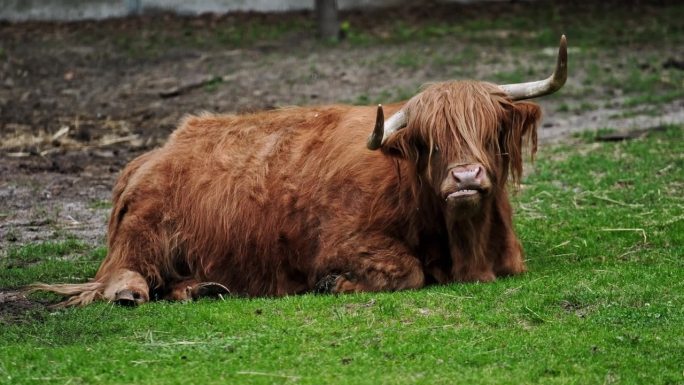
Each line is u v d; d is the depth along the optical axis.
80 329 14.76
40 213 23.36
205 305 15.93
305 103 36.12
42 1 53.84
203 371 12.59
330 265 16.34
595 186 23.11
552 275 16.41
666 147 26.27
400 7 54.47
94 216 23.20
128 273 17.16
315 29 48.97
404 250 16.14
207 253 17.58
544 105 34.81
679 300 14.83
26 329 14.91
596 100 34.97
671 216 20.23
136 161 18.66
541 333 13.66
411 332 13.77
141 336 14.25
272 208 17.09
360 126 16.97
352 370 12.48
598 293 15.17
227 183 17.55
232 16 53.03
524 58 40.94
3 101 37.50
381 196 16.20
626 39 44.31
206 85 39.31
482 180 14.61
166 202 17.78
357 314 14.68
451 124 15.16
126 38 48.28
